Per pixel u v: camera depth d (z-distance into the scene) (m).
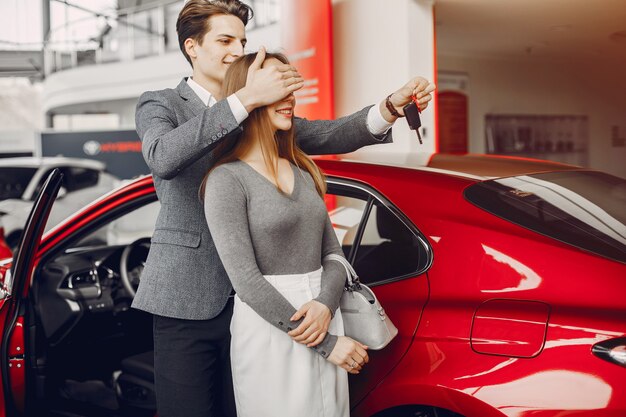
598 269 1.73
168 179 1.74
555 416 1.60
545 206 1.99
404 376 1.84
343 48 6.29
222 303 1.91
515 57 9.41
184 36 2.00
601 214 1.99
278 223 1.67
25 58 22.00
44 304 3.09
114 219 2.58
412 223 1.99
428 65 5.79
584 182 2.26
